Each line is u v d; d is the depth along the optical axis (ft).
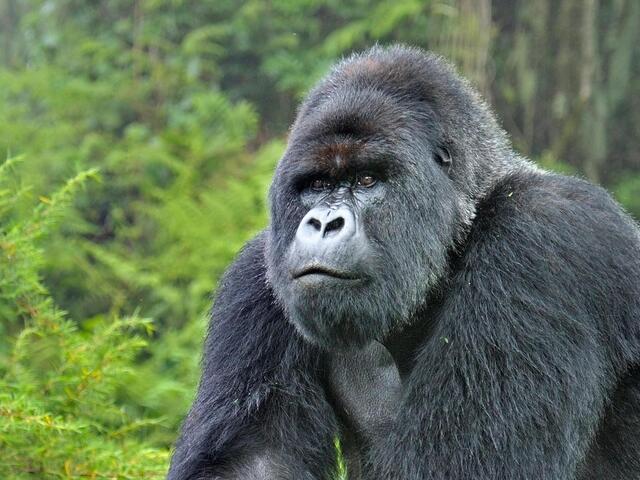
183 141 86.79
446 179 30.96
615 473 32.58
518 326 29.17
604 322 30.89
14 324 53.67
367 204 29.55
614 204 32.58
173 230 75.66
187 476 30.48
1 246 41.93
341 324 29.53
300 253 28.91
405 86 30.94
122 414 43.14
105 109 92.89
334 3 100.37
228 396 31.53
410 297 30.19
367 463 31.89
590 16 103.91
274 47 99.86
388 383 32.71
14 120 89.56
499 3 107.96
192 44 96.07
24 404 38.06
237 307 32.68
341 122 29.81
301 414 31.89
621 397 32.32
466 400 29.04
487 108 34.37
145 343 42.52
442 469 28.78
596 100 103.14
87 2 103.04
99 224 87.15
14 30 114.21
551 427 28.91
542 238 29.96
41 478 39.09
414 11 96.17
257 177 77.56
